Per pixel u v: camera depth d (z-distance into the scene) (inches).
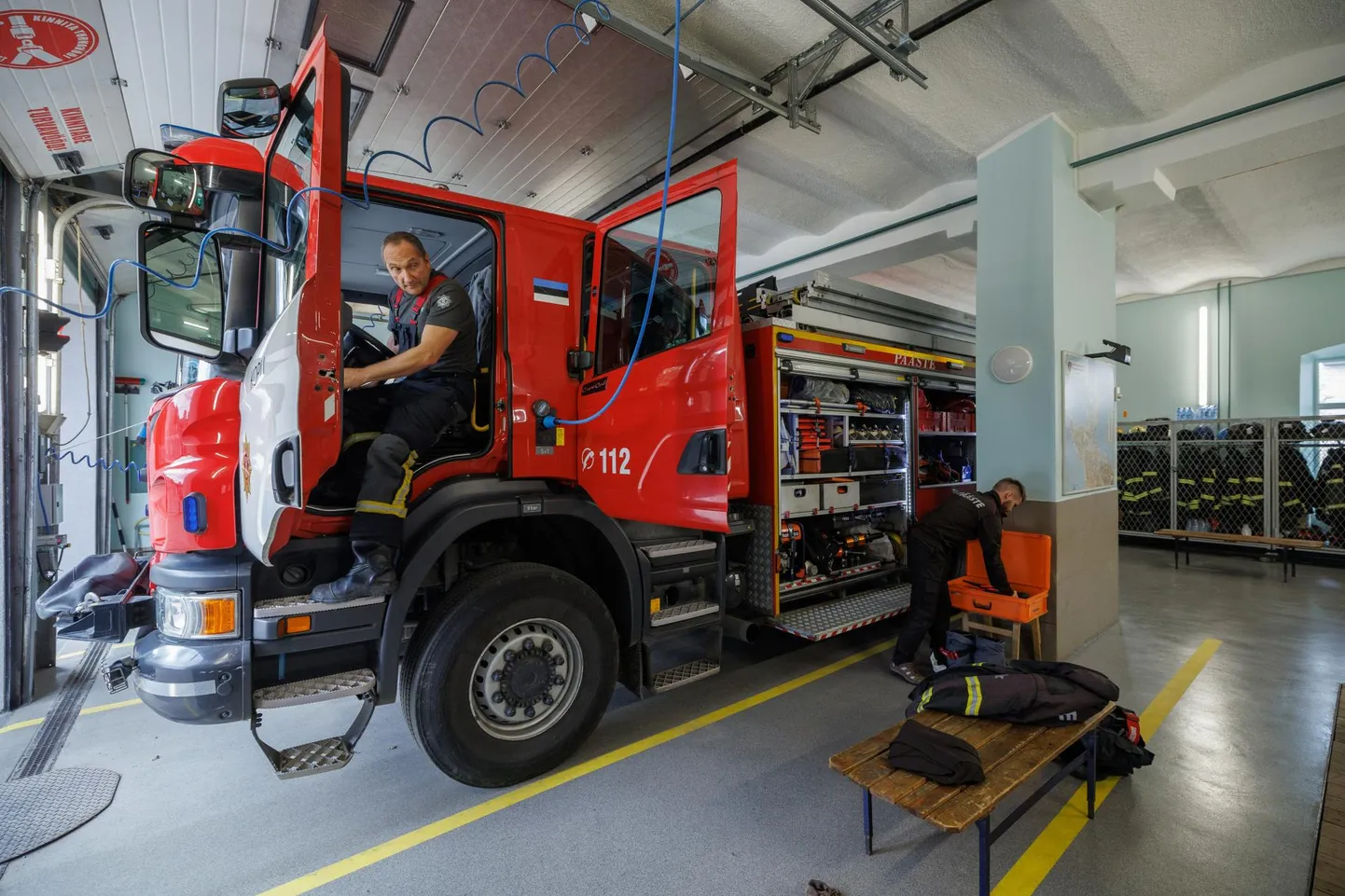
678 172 204.7
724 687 155.4
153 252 100.1
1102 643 186.1
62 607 110.2
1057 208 177.2
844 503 186.7
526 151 182.5
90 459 267.1
